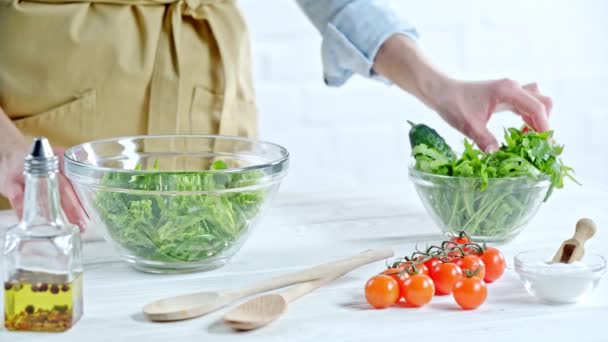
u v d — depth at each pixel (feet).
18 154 4.06
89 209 3.58
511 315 3.18
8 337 2.97
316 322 3.11
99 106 5.03
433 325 3.08
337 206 4.81
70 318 3.02
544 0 8.45
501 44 8.43
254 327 3.02
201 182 3.43
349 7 5.20
